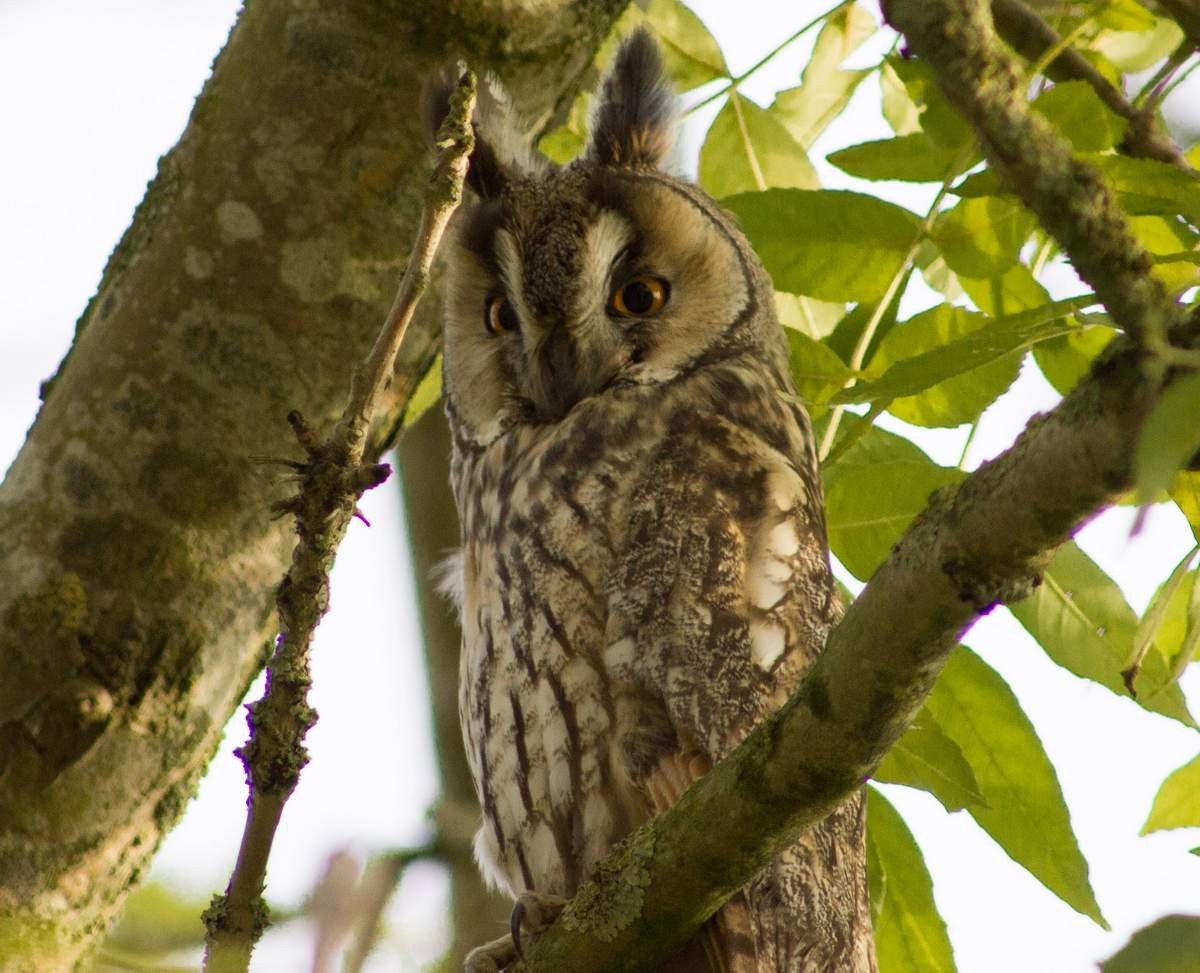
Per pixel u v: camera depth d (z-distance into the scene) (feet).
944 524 17.79
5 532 26.55
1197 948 15.17
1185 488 20.81
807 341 27.09
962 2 15.43
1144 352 15.31
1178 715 25.62
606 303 31.09
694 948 23.86
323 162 27.04
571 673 26.96
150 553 26.55
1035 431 17.29
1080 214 15.34
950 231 26.73
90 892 26.48
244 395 26.84
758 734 20.27
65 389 27.04
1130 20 27.73
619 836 26.81
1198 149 30.58
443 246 28.99
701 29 33.42
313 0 27.25
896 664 18.57
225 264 26.91
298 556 19.90
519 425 31.27
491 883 30.14
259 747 20.27
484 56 27.91
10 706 26.07
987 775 26.23
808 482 28.86
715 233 31.35
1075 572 25.99
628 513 27.58
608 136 33.76
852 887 26.07
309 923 20.47
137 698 26.55
